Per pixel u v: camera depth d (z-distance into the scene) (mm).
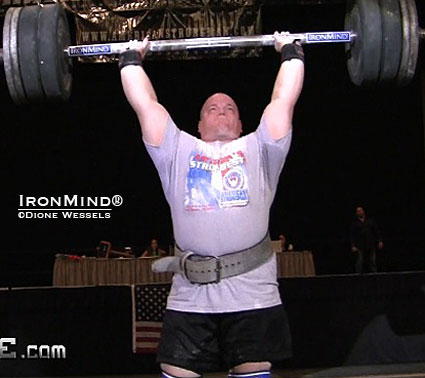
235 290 2586
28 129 13516
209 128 2762
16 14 3307
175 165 2652
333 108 13500
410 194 13523
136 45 2930
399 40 3197
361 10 3215
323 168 13555
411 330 6023
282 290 5984
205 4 9516
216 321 2631
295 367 5969
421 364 5988
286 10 11500
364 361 5996
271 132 2637
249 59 13078
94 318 5910
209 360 2648
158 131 2664
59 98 3377
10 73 3273
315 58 13266
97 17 9555
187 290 2635
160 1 9547
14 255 13273
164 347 2645
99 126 13555
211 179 2615
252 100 13344
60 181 13508
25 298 5867
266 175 2664
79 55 3346
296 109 13516
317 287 5992
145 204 13500
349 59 3434
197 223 2602
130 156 13523
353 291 5988
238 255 2604
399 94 13445
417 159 13508
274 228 13484
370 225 10922
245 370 2631
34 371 5875
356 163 13547
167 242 13391
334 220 13539
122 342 5906
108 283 8953
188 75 13281
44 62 3234
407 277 6004
